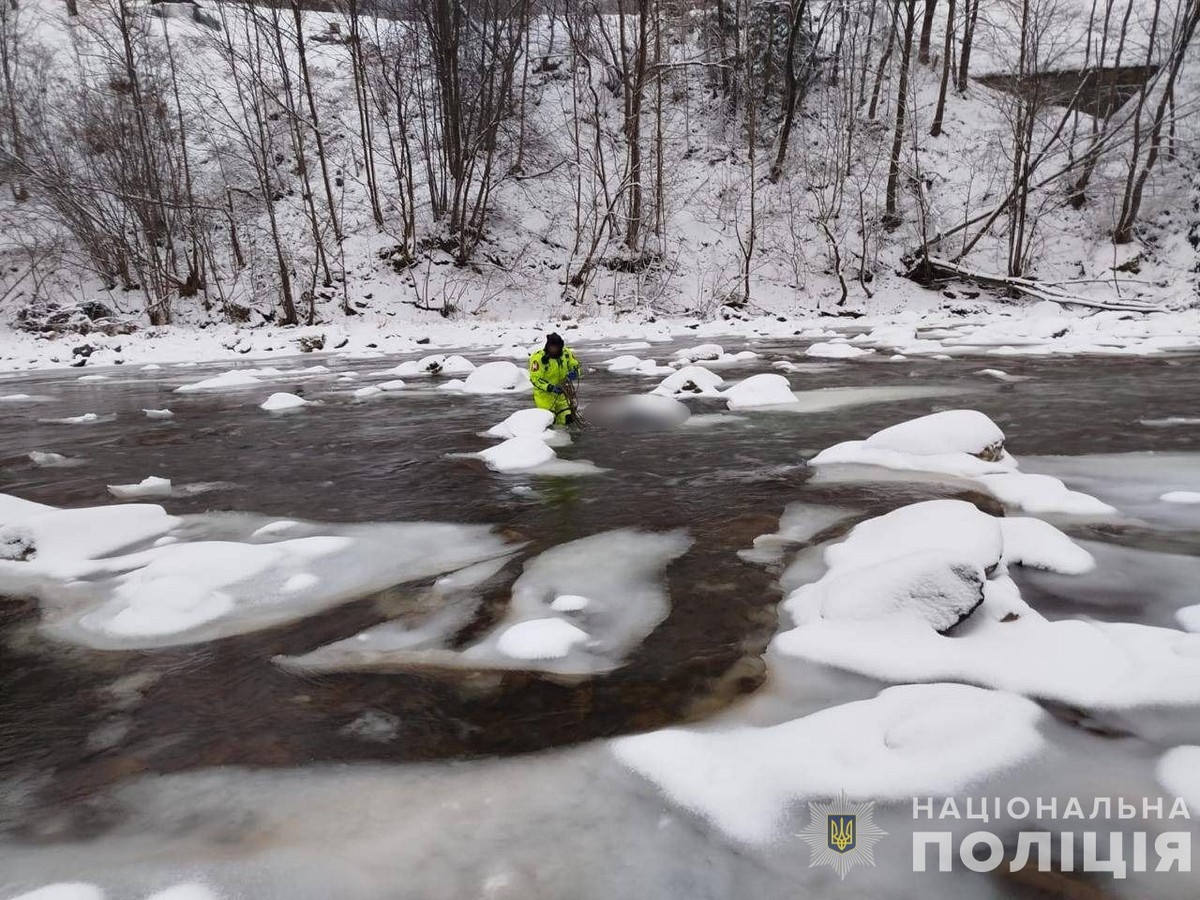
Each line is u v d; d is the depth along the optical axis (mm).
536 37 39094
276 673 2760
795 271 29422
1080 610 3146
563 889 1675
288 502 5324
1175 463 5723
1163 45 30562
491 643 2963
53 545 4223
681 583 3543
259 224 28734
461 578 3695
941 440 5727
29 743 2348
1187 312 21172
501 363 11438
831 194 31906
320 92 33094
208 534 4633
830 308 27578
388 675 2721
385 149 32125
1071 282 26594
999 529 3484
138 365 17938
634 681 2623
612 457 6438
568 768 2117
